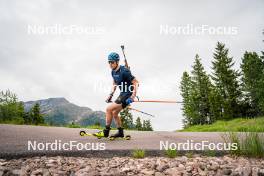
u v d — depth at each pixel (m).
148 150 4.52
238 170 3.36
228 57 45.91
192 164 3.70
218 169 3.46
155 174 3.17
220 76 44.66
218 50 46.44
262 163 3.98
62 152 4.23
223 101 43.12
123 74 5.50
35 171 3.12
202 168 3.54
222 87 44.94
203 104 51.31
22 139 5.07
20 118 21.58
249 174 3.19
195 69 52.56
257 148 4.52
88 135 5.86
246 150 4.58
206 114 51.66
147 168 3.50
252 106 43.16
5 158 3.89
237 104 43.12
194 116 51.19
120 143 5.22
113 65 5.54
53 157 4.08
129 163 3.75
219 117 44.62
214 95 45.12
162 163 3.71
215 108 45.03
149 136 6.59
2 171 3.08
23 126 7.28
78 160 3.96
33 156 4.05
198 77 52.06
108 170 3.34
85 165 3.59
